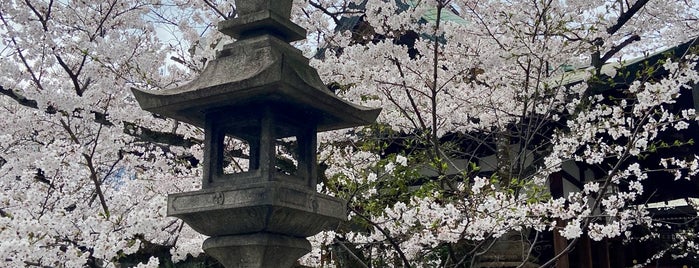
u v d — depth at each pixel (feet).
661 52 22.30
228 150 20.61
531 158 27.71
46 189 17.52
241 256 11.31
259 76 10.27
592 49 22.33
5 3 17.83
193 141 20.20
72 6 18.97
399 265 21.38
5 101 18.60
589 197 26.23
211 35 21.57
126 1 19.38
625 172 18.99
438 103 23.18
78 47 16.72
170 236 17.48
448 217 16.29
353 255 19.34
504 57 20.80
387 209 17.20
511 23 20.38
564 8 22.48
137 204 16.17
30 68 18.37
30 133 18.11
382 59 19.95
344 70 19.83
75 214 14.55
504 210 16.17
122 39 18.76
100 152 17.72
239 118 11.43
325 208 11.94
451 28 21.27
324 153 23.12
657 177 32.42
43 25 18.01
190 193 11.34
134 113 18.01
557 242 27.37
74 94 15.79
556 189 26.99
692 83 22.18
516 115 23.67
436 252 23.29
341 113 12.29
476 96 23.86
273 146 11.11
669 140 26.50
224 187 10.95
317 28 21.62
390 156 22.06
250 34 12.07
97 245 11.78
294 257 11.89
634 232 38.78
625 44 25.09
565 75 24.66
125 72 18.08
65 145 15.08
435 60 19.70
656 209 36.91
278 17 11.91
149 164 20.58
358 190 20.71
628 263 39.11
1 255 10.73
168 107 11.42
